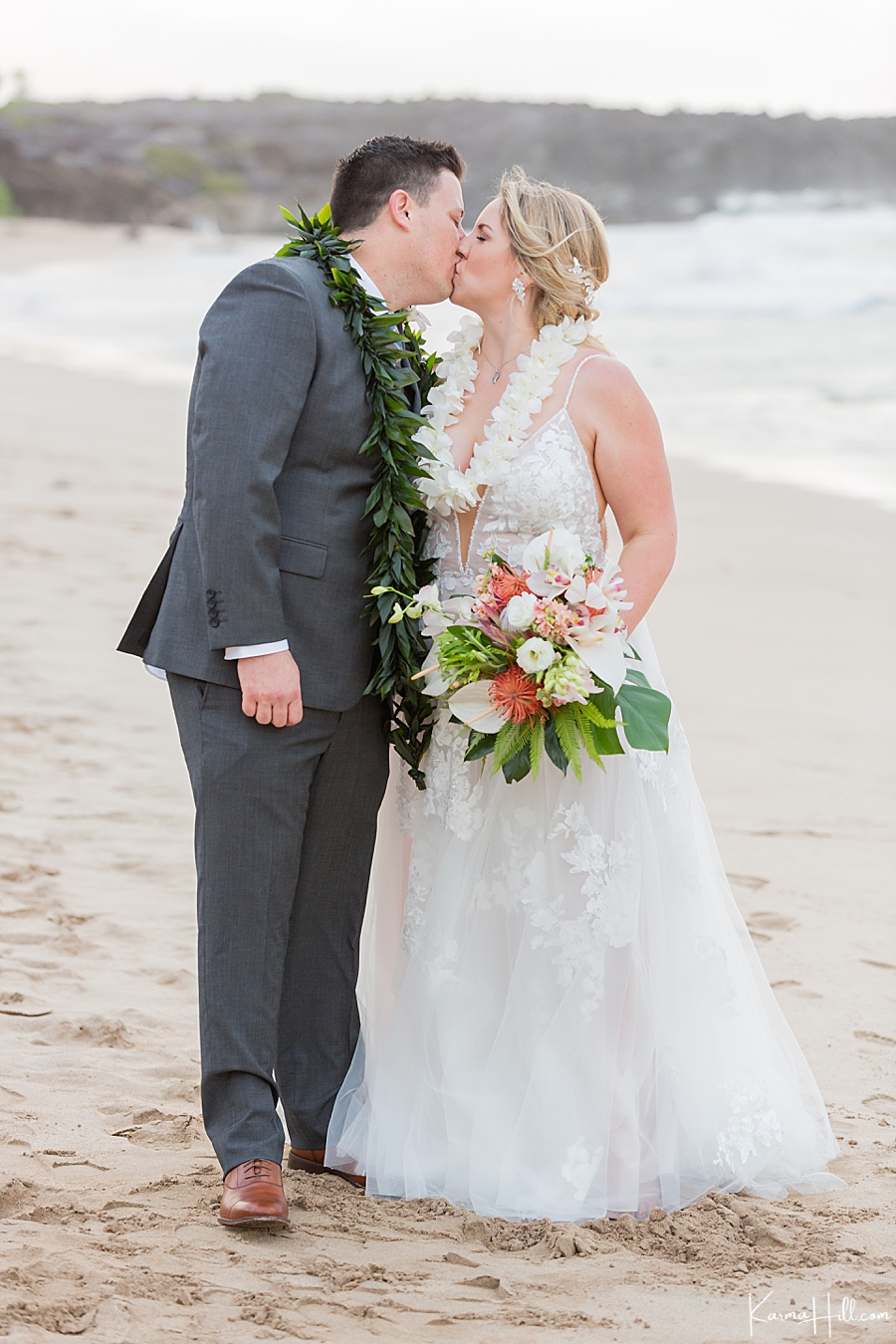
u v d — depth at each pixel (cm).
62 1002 376
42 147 8381
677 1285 250
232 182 8456
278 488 288
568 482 300
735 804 570
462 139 8581
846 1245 268
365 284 303
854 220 5697
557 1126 288
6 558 922
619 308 3112
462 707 291
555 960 295
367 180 306
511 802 300
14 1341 215
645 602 301
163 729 636
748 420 1750
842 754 637
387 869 324
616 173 7775
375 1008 324
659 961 303
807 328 2689
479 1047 299
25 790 548
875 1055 365
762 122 7538
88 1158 293
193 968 404
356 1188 297
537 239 303
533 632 284
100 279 4584
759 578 995
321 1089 307
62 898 448
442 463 305
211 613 278
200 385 284
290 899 292
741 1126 300
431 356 327
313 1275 249
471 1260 257
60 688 681
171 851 496
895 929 453
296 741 286
